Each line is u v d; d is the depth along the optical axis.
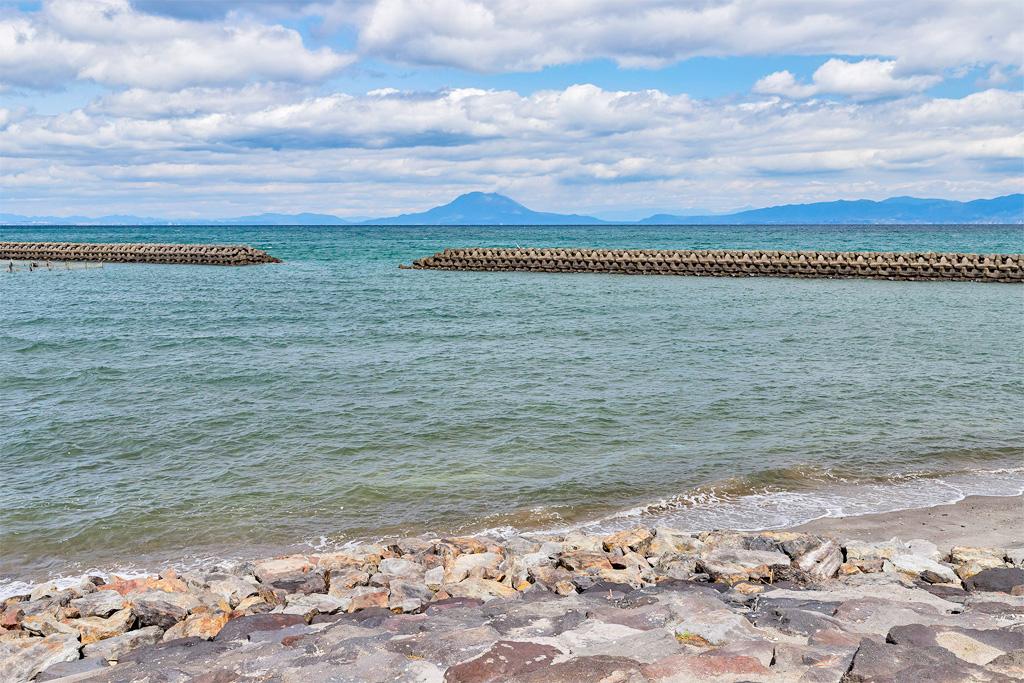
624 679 4.75
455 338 30.05
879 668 4.76
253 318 36.28
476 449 15.84
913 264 58.47
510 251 69.81
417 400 19.81
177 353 26.80
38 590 9.41
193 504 12.91
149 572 10.46
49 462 15.12
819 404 19.38
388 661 5.38
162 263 81.44
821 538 9.76
